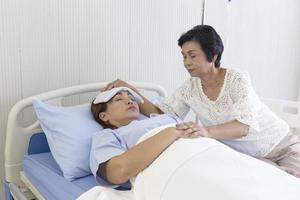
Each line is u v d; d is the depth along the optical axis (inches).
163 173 44.6
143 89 79.7
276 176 43.3
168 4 86.3
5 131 68.6
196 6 91.8
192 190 41.3
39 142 66.0
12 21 66.1
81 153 56.1
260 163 46.0
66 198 50.9
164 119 60.3
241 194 39.0
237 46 103.9
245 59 106.7
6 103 67.8
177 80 91.5
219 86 62.9
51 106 61.6
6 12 65.2
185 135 50.6
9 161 64.1
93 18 75.1
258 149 65.4
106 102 61.6
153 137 48.6
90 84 72.2
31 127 65.7
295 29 116.0
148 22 83.7
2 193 69.8
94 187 47.7
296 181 43.1
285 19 112.7
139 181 46.3
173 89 91.4
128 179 48.3
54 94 67.1
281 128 66.4
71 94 69.4
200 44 57.7
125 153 47.8
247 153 66.1
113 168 47.4
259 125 64.3
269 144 65.5
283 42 114.1
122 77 81.8
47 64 71.0
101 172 50.1
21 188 64.3
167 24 87.1
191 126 52.0
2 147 68.5
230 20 100.3
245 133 60.9
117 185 49.8
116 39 79.3
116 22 78.5
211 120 65.8
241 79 60.9
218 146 48.5
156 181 44.5
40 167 59.2
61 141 57.2
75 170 54.6
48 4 69.2
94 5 74.7
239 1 100.9
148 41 84.5
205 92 65.5
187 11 90.3
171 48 88.9
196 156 45.7
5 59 66.5
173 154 46.6
